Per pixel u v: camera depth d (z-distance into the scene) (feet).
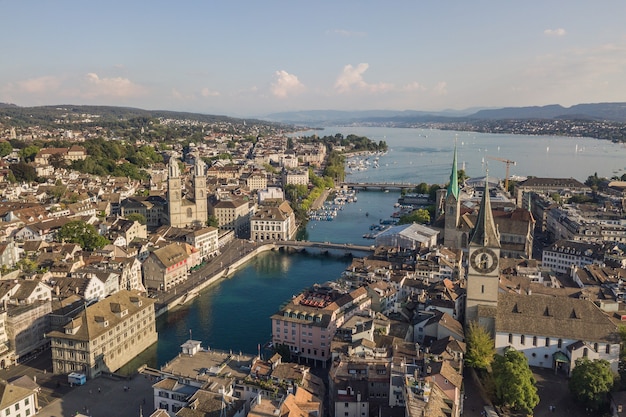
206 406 396.78
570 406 436.76
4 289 607.37
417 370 417.28
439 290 631.56
